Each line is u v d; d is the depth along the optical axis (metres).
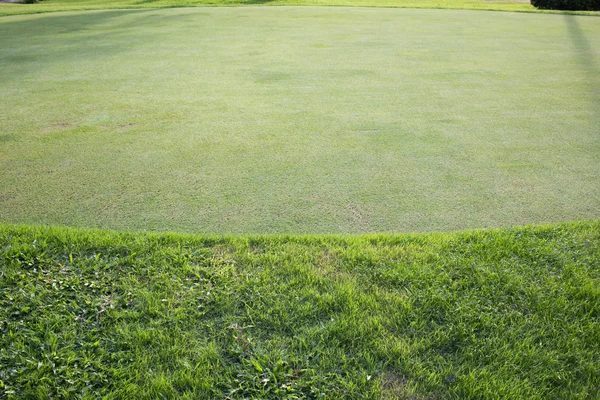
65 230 3.14
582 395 2.04
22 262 2.84
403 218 3.41
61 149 4.49
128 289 2.66
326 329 2.38
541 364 2.20
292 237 3.11
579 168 4.14
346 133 4.87
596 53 8.38
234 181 3.89
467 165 4.18
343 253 2.95
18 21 12.23
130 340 2.34
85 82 6.69
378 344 2.30
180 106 5.68
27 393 2.04
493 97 6.01
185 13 13.44
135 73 7.15
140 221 3.35
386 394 2.05
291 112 5.47
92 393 2.06
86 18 12.69
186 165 4.17
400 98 5.97
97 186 3.81
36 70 7.32
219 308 2.54
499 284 2.68
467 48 8.80
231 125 5.09
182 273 2.79
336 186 3.82
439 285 2.68
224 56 8.21
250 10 14.02
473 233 3.15
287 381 2.12
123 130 4.95
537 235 3.13
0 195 3.66
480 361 2.21
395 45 9.07
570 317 2.47
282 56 8.20
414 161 4.25
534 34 10.16
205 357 2.24
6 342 2.30
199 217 3.40
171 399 2.04
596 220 3.30
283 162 4.23
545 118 5.30
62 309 2.51
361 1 16.86
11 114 5.40
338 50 8.64
